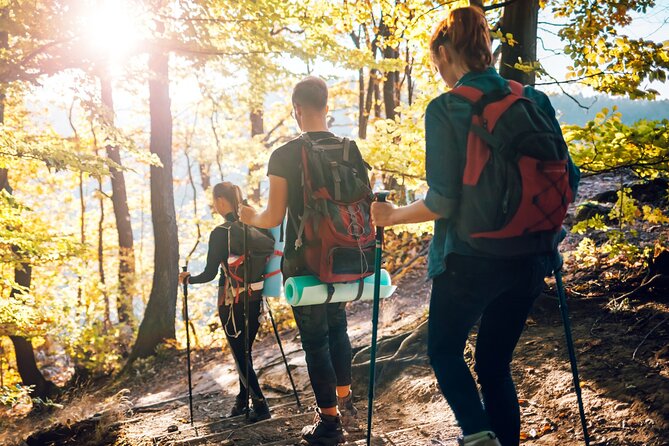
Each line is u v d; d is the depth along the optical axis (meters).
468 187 1.99
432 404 4.07
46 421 6.19
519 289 2.21
